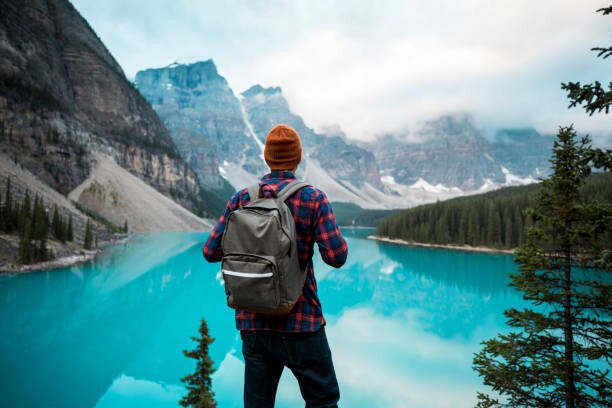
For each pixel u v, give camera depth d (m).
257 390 1.92
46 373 20.97
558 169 5.77
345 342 28.53
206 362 10.73
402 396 19.42
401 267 68.38
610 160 4.55
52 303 34.41
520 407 6.07
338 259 1.82
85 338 26.92
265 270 1.55
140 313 34.34
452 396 19.55
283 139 2.04
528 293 6.08
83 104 161.88
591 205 5.40
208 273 56.53
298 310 1.78
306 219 1.83
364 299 44.75
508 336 6.47
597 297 5.36
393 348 27.22
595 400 5.31
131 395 19.05
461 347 27.72
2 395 18.11
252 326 1.83
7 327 27.89
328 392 1.83
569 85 4.29
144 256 67.25
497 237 89.25
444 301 43.72
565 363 5.50
